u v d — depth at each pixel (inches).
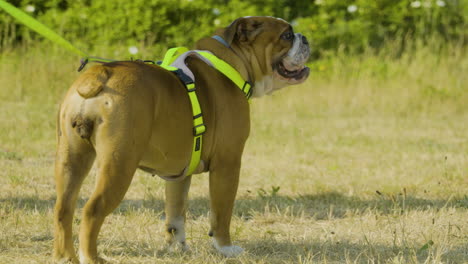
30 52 665.0
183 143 195.2
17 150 412.8
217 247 218.2
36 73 628.7
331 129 537.3
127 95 177.0
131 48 502.3
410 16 851.4
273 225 275.6
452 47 764.0
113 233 249.0
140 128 178.7
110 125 174.4
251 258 219.0
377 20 821.9
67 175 181.5
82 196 311.1
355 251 233.3
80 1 733.3
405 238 238.4
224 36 219.5
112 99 175.5
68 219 182.4
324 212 297.4
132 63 189.5
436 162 402.6
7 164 371.9
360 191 336.5
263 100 644.1
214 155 208.2
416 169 383.9
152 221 269.6
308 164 406.3
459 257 225.3
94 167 364.8
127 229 256.8
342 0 824.9
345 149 453.7
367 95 663.1
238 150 213.3
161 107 185.6
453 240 245.1
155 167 197.2
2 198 299.3
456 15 825.5
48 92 610.2
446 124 573.0
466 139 497.4
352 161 411.8
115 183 175.9
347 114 629.9
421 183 349.7
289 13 832.3
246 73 223.5
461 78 689.6
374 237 251.8
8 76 627.2
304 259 217.9
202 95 201.3
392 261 214.5
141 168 201.0
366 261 220.7
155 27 705.6
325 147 460.4
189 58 209.9
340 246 238.7
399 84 672.4
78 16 705.0
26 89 622.5
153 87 183.9
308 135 506.6
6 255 213.8
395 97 654.5
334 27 804.6
